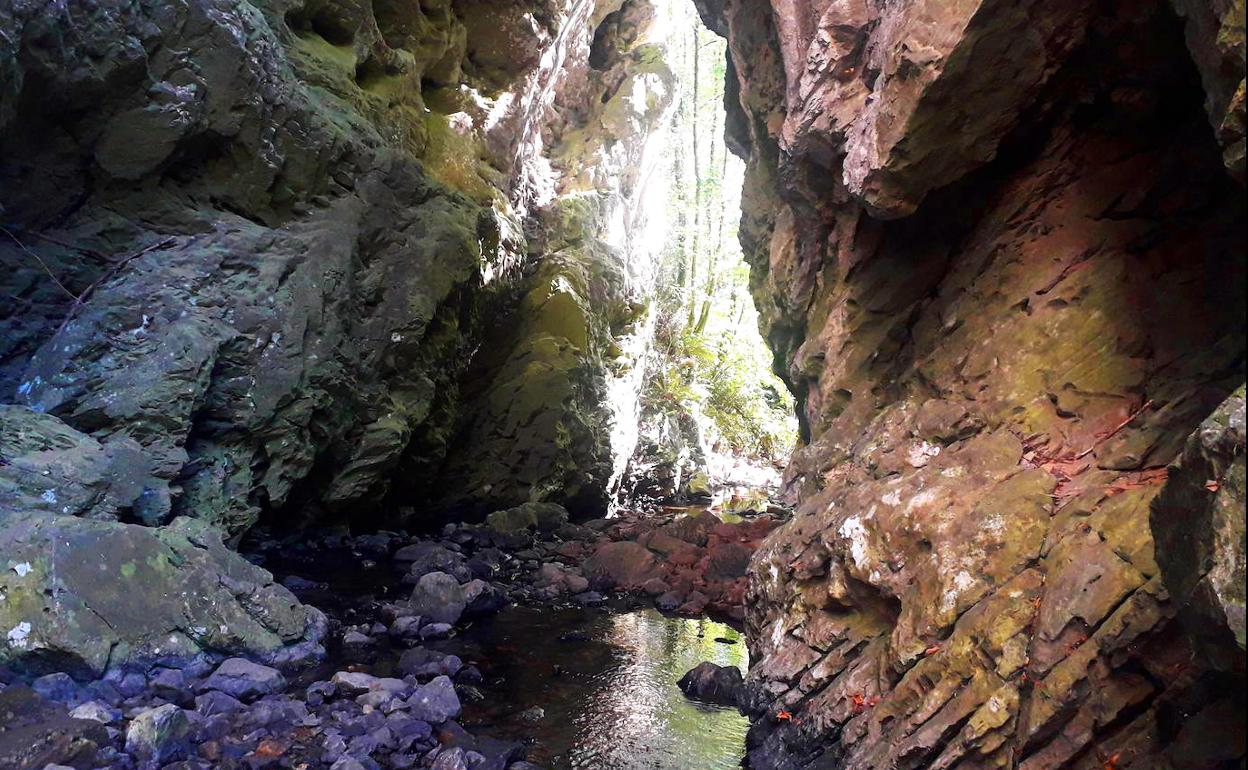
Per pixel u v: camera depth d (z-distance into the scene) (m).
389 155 10.46
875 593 4.82
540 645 7.15
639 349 16.72
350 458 9.80
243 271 8.48
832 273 8.67
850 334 7.74
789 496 8.14
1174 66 5.07
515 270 14.56
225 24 8.42
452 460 12.58
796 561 5.60
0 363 7.17
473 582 7.97
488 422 13.02
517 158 15.74
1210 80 3.23
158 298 7.73
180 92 8.08
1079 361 5.08
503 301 14.21
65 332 7.21
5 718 4.25
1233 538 2.46
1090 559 3.67
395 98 12.22
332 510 10.01
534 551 10.77
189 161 8.54
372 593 8.09
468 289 12.09
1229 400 2.62
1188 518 2.80
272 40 9.14
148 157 7.99
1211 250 4.84
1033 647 3.62
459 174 13.52
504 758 4.79
